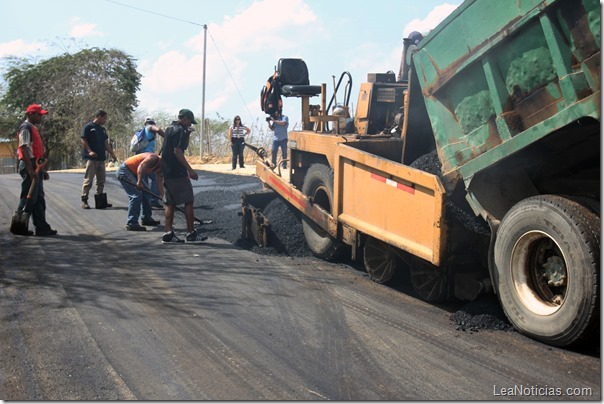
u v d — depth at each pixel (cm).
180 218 1017
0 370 405
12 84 3628
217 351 437
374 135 698
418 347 441
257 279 629
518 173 503
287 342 453
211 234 884
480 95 492
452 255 504
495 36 463
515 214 457
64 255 731
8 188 1450
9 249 761
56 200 1207
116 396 370
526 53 446
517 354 425
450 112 525
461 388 375
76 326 485
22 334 468
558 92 427
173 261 705
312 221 741
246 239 820
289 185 787
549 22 419
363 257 650
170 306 537
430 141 623
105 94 3475
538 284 455
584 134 444
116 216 1030
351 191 644
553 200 431
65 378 394
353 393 371
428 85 543
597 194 473
